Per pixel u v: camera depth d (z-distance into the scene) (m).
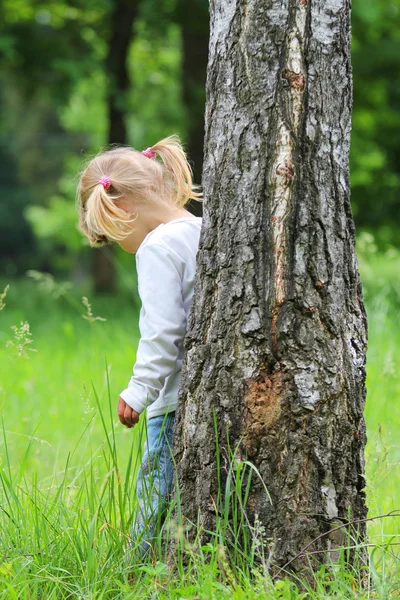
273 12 3.67
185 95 20.17
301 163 3.67
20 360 9.96
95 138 34.72
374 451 5.06
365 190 22.36
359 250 8.02
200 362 3.76
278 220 3.65
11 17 20.72
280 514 3.62
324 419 3.65
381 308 9.24
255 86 3.69
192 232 4.24
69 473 6.02
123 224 4.33
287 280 3.65
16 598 3.40
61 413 7.90
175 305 4.07
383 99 22.22
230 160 3.75
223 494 3.70
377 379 7.26
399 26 21.64
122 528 4.03
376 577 3.44
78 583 3.72
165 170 4.51
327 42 3.71
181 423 3.86
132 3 20.39
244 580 3.45
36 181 57.53
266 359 3.65
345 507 3.70
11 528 4.16
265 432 3.63
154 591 3.59
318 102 3.69
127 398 4.10
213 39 3.84
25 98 22.44
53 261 56.00
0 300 4.59
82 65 20.52
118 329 11.11
